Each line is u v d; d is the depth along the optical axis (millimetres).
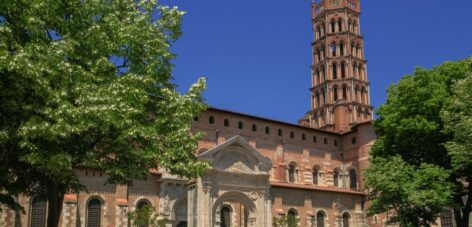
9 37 25250
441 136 48312
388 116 51531
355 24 106688
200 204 58219
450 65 51000
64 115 24875
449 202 44469
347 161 83188
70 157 25297
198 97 31875
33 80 24188
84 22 29609
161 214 56062
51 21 27812
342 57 102438
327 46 104438
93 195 55438
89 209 55125
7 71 24516
